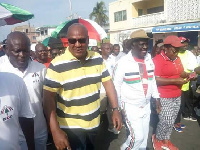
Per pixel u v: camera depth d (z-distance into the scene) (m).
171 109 3.40
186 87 4.59
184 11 15.84
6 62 2.46
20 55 2.31
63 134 1.89
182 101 4.70
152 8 20.33
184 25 14.73
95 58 2.21
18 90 1.53
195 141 3.91
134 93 2.84
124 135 4.24
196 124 4.67
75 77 2.06
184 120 4.91
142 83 2.85
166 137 3.56
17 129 1.52
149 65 2.92
